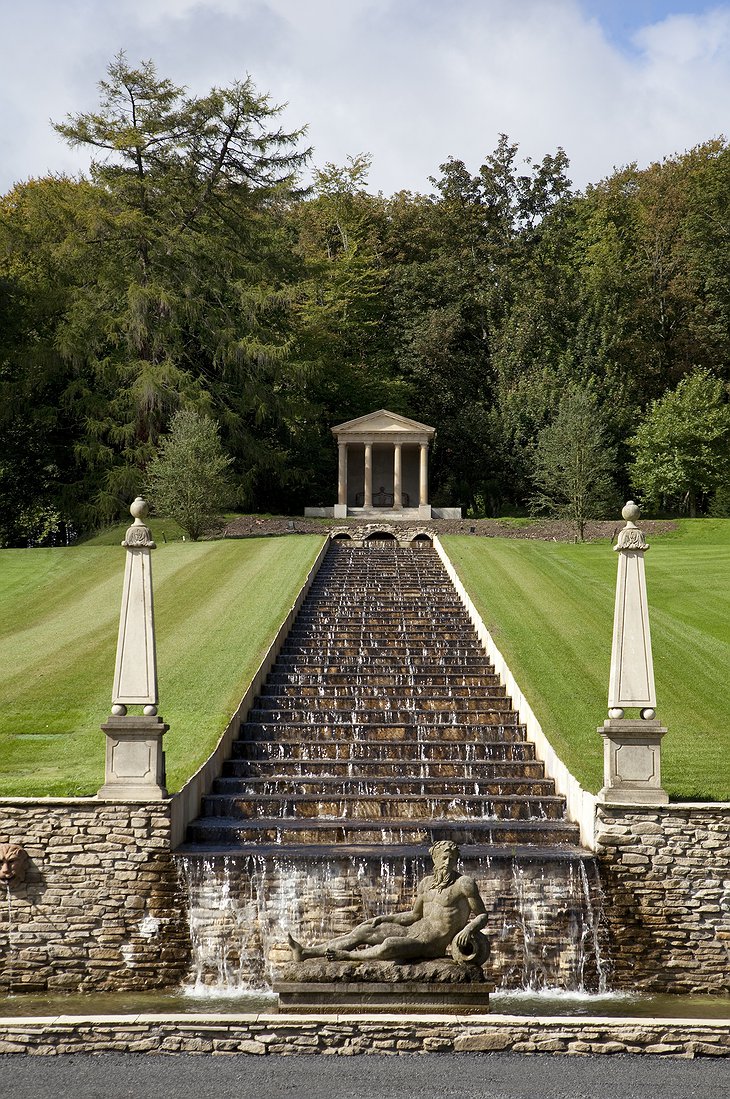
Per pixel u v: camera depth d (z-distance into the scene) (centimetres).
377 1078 1286
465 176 8462
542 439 5584
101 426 5656
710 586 3862
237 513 6512
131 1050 1400
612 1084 1265
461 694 2800
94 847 1870
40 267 5947
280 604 3528
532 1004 1727
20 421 6047
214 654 3011
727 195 7450
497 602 3569
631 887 1875
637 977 1856
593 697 2672
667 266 7638
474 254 8012
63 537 6806
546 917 1867
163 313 5834
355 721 2650
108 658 3050
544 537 5384
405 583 3966
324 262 7250
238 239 6312
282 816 2186
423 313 7731
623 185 8244
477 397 7762
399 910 1872
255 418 6294
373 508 6531
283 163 6272
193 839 2053
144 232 5766
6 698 2719
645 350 7669
